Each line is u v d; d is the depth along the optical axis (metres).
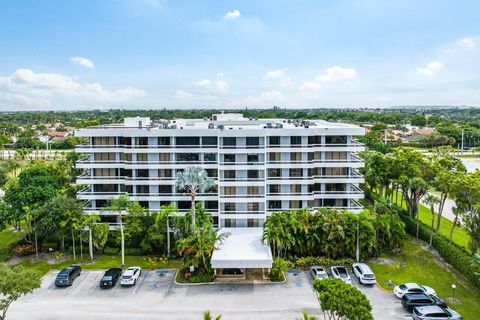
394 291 47.88
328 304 33.97
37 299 47.28
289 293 48.47
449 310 42.00
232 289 49.81
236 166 64.00
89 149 67.25
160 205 67.81
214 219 67.94
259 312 43.84
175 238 61.06
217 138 66.25
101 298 47.62
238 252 53.88
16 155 159.62
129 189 68.25
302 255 58.19
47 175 72.50
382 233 58.84
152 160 67.31
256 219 65.19
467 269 51.19
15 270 39.69
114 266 57.22
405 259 58.09
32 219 61.09
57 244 63.91
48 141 195.25
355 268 53.53
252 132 63.50
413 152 75.06
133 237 62.62
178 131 66.06
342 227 56.41
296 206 67.50
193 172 57.12
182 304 46.00
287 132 65.25
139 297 47.84
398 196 97.00
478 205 50.00
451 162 74.12
